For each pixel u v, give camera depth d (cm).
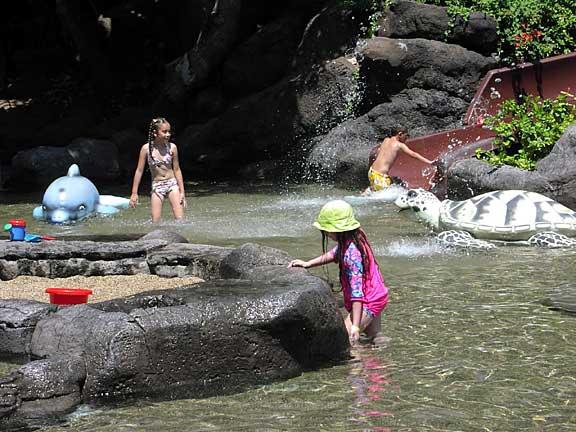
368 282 795
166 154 1527
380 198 1791
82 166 2325
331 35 2419
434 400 651
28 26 3338
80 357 682
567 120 1714
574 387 675
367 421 613
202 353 688
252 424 610
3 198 2017
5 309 790
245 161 2394
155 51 3100
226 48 2544
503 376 701
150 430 603
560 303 914
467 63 2148
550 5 2275
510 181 1512
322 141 2212
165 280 1037
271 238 1349
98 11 3222
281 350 715
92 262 1077
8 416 627
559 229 1260
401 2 2248
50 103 2967
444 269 1102
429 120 2145
